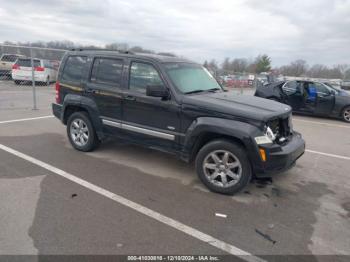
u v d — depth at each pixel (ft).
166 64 15.08
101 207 11.60
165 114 14.44
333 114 36.14
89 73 17.35
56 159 16.66
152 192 13.19
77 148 18.31
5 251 8.79
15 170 14.78
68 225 10.24
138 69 15.48
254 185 14.56
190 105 13.62
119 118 16.24
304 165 17.93
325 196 13.76
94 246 9.23
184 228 10.50
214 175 13.35
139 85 15.38
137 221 10.76
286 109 14.25
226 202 12.61
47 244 9.20
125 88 15.79
